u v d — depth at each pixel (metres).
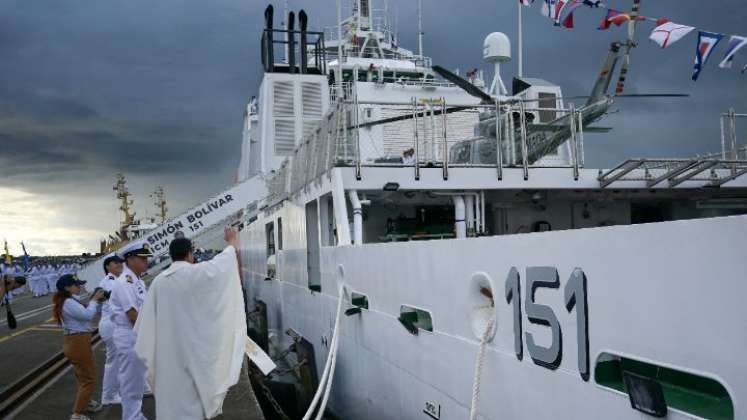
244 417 6.91
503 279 3.65
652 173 8.48
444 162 7.95
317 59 17.98
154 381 4.71
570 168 8.32
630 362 2.68
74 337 6.55
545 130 8.84
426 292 4.78
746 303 2.07
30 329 16.03
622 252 2.65
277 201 12.26
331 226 8.65
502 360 3.70
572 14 8.20
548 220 9.49
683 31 6.83
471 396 4.12
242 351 4.84
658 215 10.17
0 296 6.46
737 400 2.12
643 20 7.30
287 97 16.73
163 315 4.66
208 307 4.72
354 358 6.78
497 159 8.09
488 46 12.59
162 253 13.37
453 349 4.36
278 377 10.20
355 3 17.84
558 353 3.13
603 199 9.48
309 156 9.39
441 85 13.21
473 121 11.05
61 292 6.57
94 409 7.34
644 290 2.53
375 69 15.77
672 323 2.39
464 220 8.16
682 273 2.33
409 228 9.18
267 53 17.31
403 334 5.28
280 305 12.15
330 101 17.31
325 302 8.12
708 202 9.88
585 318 2.90
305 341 9.36
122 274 6.23
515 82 12.25
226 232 5.04
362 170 7.68
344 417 7.36
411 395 5.18
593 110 8.19
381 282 5.77
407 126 10.98
